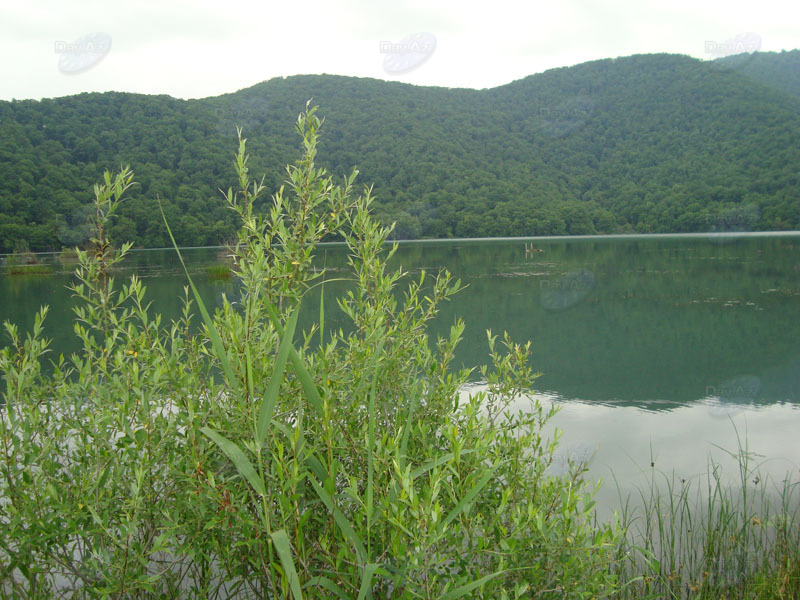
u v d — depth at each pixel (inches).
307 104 74.9
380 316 76.7
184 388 71.1
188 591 80.4
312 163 75.4
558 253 1546.5
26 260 1614.2
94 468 72.1
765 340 440.1
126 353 74.5
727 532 132.2
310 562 64.9
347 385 75.9
